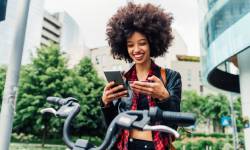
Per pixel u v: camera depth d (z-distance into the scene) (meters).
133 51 1.72
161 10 1.85
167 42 1.89
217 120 38.97
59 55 21.81
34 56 21.94
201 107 38.81
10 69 3.75
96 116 24.34
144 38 1.72
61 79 20.91
